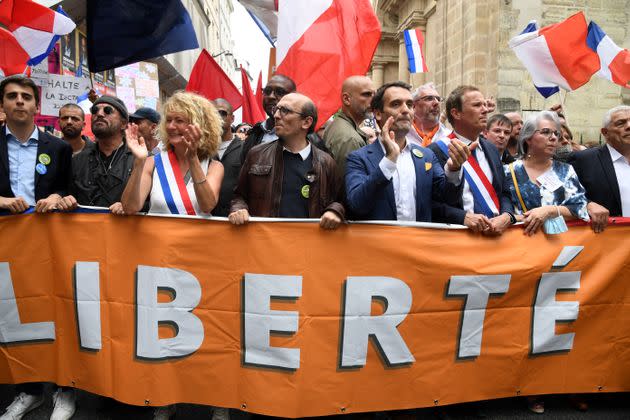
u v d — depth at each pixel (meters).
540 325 3.33
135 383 3.12
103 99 3.59
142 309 3.12
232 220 3.00
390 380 3.10
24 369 3.31
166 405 3.15
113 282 3.16
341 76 4.59
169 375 3.11
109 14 4.27
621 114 3.70
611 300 3.42
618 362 3.44
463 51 12.56
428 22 16.45
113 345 3.17
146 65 8.62
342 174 3.63
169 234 3.09
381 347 3.08
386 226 3.06
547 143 3.51
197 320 3.09
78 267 3.21
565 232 3.36
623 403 3.60
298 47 4.62
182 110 3.09
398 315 3.09
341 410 3.05
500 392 3.29
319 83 4.60
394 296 3.08
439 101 4.59
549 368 3.37
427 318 3.14
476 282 3.20
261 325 3.04
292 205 3.11
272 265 3.02
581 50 5.01
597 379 3.42
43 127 6.68
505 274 3.24
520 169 3.64
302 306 3.02
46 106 6.06
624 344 3.45
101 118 3.56
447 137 3.70
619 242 3.42
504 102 11.15
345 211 3.13
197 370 3.10
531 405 3.47
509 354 3.29
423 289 3.12
